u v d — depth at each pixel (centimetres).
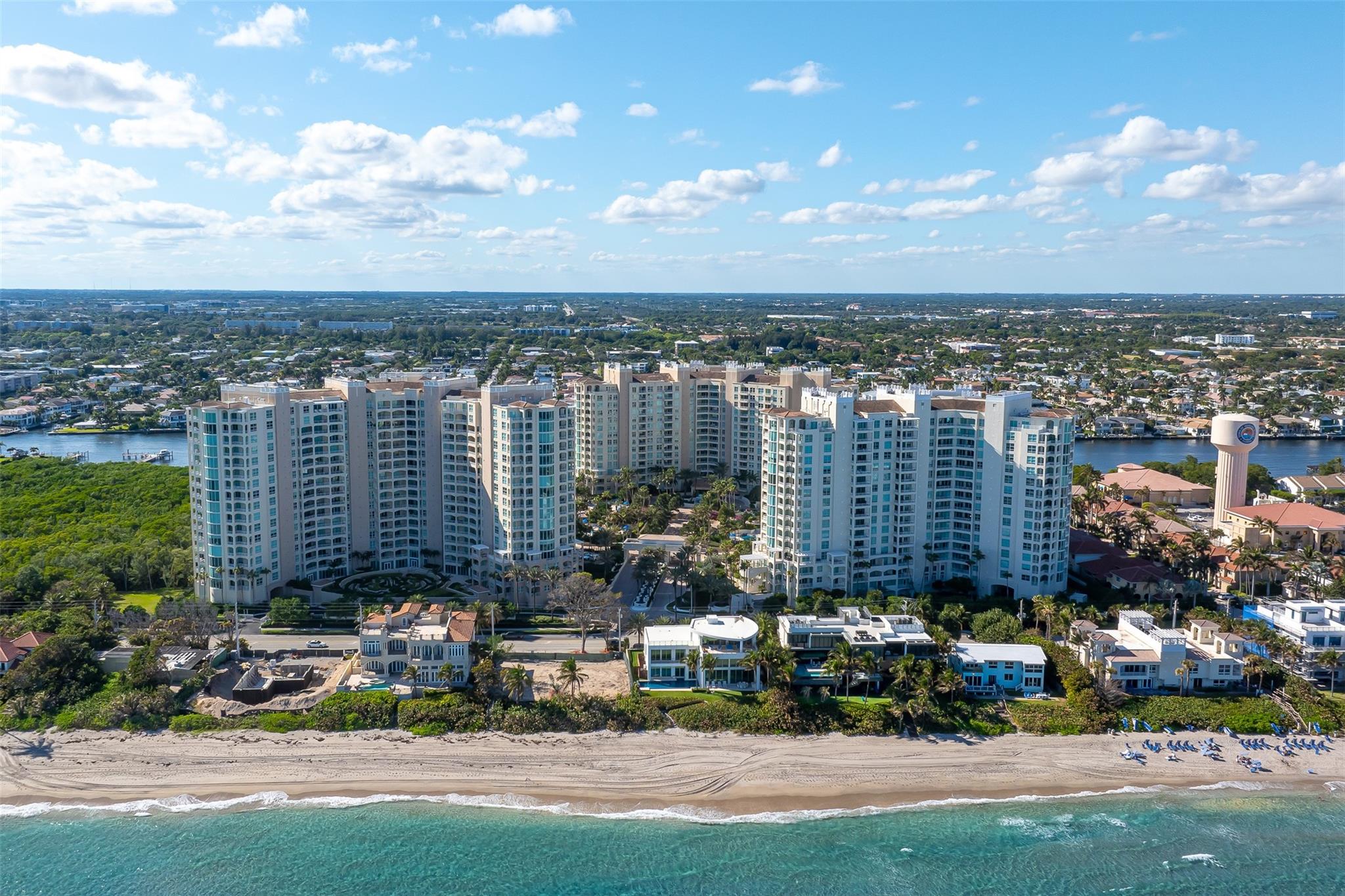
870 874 15400
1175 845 16162
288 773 17625
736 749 18450
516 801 17012
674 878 15225
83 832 16088
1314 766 18200
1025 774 17975
